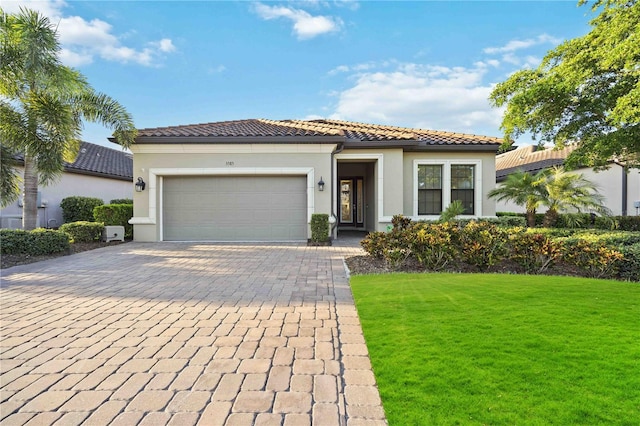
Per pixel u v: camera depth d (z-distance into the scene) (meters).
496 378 2.77
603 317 4.04
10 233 9.09
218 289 5.97
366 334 3.78
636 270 6.88
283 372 3.05
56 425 2.37
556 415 2.29
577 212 11.81
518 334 3.60
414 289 5.52
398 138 13.14
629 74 8.64
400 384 2.76
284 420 2.39
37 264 8.33
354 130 15.24
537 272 7.24
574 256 7.23
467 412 2.37
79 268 7.84
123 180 21.50
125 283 6.43
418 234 7.55
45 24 9.93
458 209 10.92
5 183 10.21
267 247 11.29
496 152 14.11
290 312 4.69
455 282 5.95
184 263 8.44
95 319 4.46
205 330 4.06
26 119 9.81
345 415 2.43
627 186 16.53
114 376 3.01
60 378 2.99
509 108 10.52
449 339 3.53
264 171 12.55
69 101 11.34
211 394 2.72
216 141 12.30
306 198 12.85
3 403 2.63
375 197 14.26
